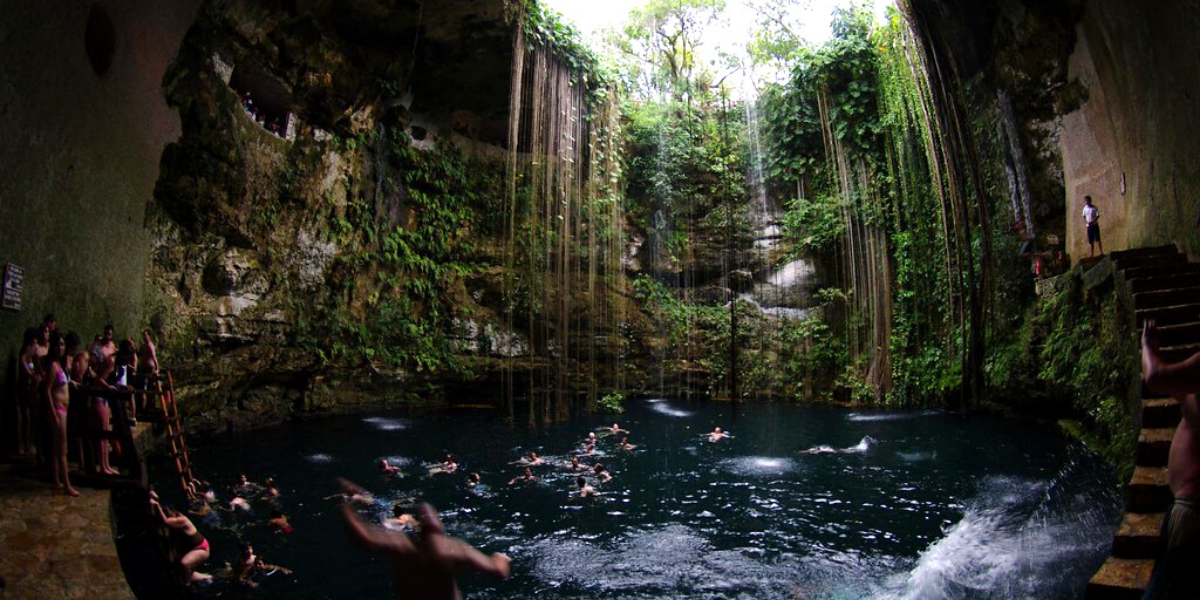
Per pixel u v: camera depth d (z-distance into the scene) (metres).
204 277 12.12
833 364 19.73
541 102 17.28
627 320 20.73
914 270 17.88
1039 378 12.68
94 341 7.94
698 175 22.41
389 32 15.23
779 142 21.50
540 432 14.28
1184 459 2.88
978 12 12.91
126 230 9.40
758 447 12.74
